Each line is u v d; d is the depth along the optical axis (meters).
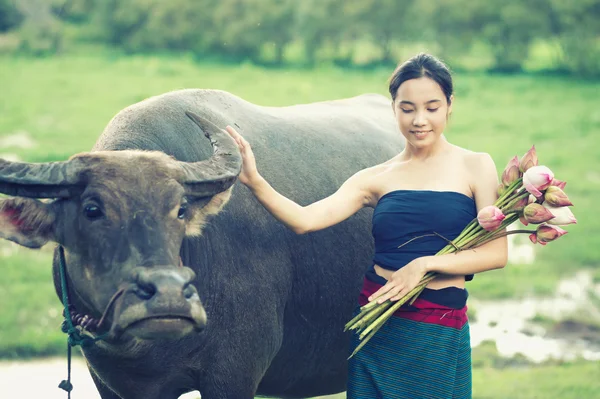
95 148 5.50
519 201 4.83
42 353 9.92
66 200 4.59
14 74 37.88
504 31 43.56
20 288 11.98
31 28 48.06
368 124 7.36
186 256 5.21
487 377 9.16
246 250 5.60
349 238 6.38
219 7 47.31
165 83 35.88
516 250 14.71
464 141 24.86
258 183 4.99
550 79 40.59
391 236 4.91
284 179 6.15
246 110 6.33
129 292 4.21
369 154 7.00
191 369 5.39
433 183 4.92
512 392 8.66
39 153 21.14
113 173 4.50
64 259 4.83
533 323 11.16
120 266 4.38
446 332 4.83
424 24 45.09
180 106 5.73
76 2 52.66
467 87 36.22
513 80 39.97
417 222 4.86
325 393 6.64
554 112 30.77
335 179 6.50
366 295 5.02
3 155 20.86
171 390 5.43
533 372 9.33
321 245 6.14
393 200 4.93
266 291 5.68
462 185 4.91
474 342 10.44
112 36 49.78
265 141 6.22
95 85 34.88
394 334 4.87
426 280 4.76
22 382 9.09
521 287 12.60
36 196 4.52
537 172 4.67
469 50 45.50
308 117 6.91
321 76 39.91
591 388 8.77
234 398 5.53
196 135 5.64
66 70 39.75
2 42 46.88
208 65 43.22
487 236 4.81
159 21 48.16
